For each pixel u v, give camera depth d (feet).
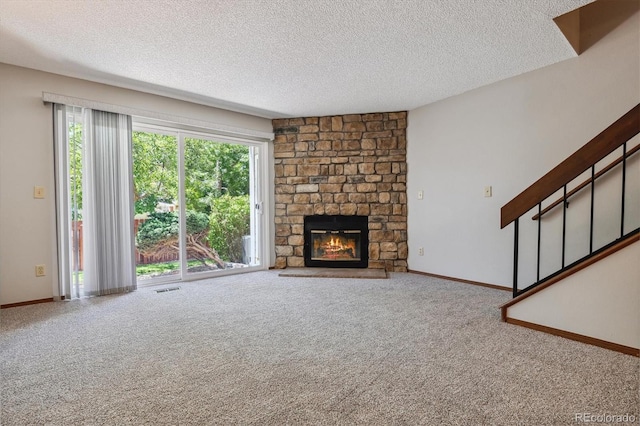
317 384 5.53
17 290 10.09
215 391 5.32
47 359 6.49
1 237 9.88
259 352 6.81
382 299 10.77
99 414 4.72
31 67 10.16
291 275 14.46
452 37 8.56
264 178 16.11
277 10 7.27
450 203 13.55
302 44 8.84
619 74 9.09
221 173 14.83
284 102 13.75
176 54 9.37
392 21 7.77
